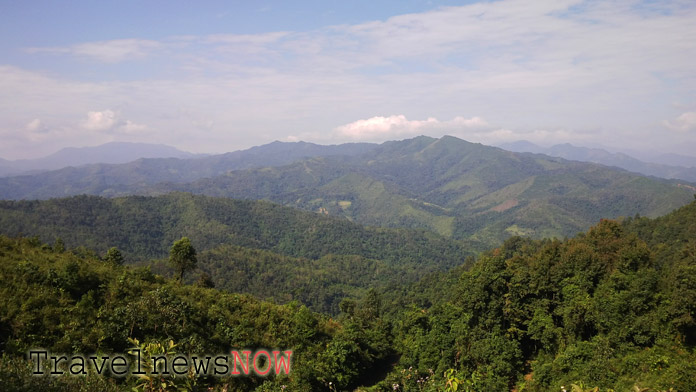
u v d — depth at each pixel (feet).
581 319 98.07
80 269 91.25
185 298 106.73
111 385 41.52
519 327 111.04
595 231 138.51
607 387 77.05
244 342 98.53
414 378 88.48
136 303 84.48
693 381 65.67
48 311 74.23
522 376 95.45
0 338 66.44
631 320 90.38
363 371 114.01
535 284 111.45
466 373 91.71
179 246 135.03
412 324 139.54
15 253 94.53
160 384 33.37
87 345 70.69
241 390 85.20
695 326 83.82
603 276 109.91
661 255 167.73
